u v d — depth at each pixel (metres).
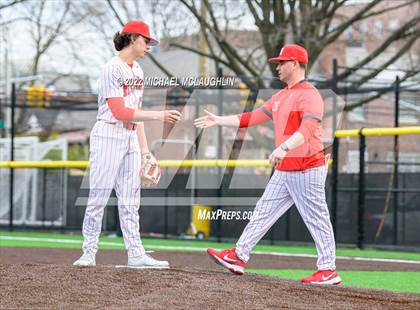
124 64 16.81
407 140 39.62
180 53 52.25
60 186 41.47
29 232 41.41
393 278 21.97
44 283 14.77
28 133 54.84
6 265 16.66
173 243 34.50
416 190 32.47
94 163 17.02
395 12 56.59
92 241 17.38
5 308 13.07
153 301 13.46
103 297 13.80
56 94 44.56
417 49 57.16
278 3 47.97
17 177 42.91
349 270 24.00
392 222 34.56
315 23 47.06
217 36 48.75
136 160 17.28
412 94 36.78
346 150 36.41
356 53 68.50
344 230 35.41
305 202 16.50
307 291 14.69
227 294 14.07
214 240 35.53
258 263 25.52
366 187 34.62
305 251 31.50
